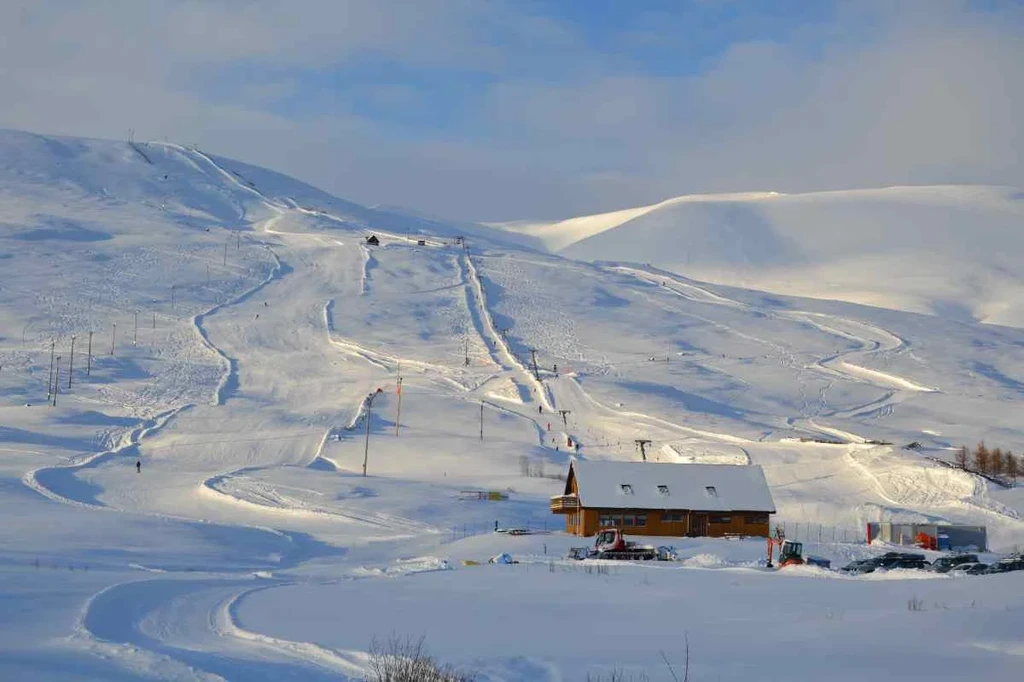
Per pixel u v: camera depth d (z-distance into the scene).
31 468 183.50
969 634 54.66
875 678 45.56
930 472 175.50
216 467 198.75
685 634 56.16
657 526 137.38
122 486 175.00
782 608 65.38
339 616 63.91
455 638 56.31
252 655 50.44
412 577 87.12
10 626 55.62
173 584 76.94
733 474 142.75
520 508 162.00
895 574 84.81
